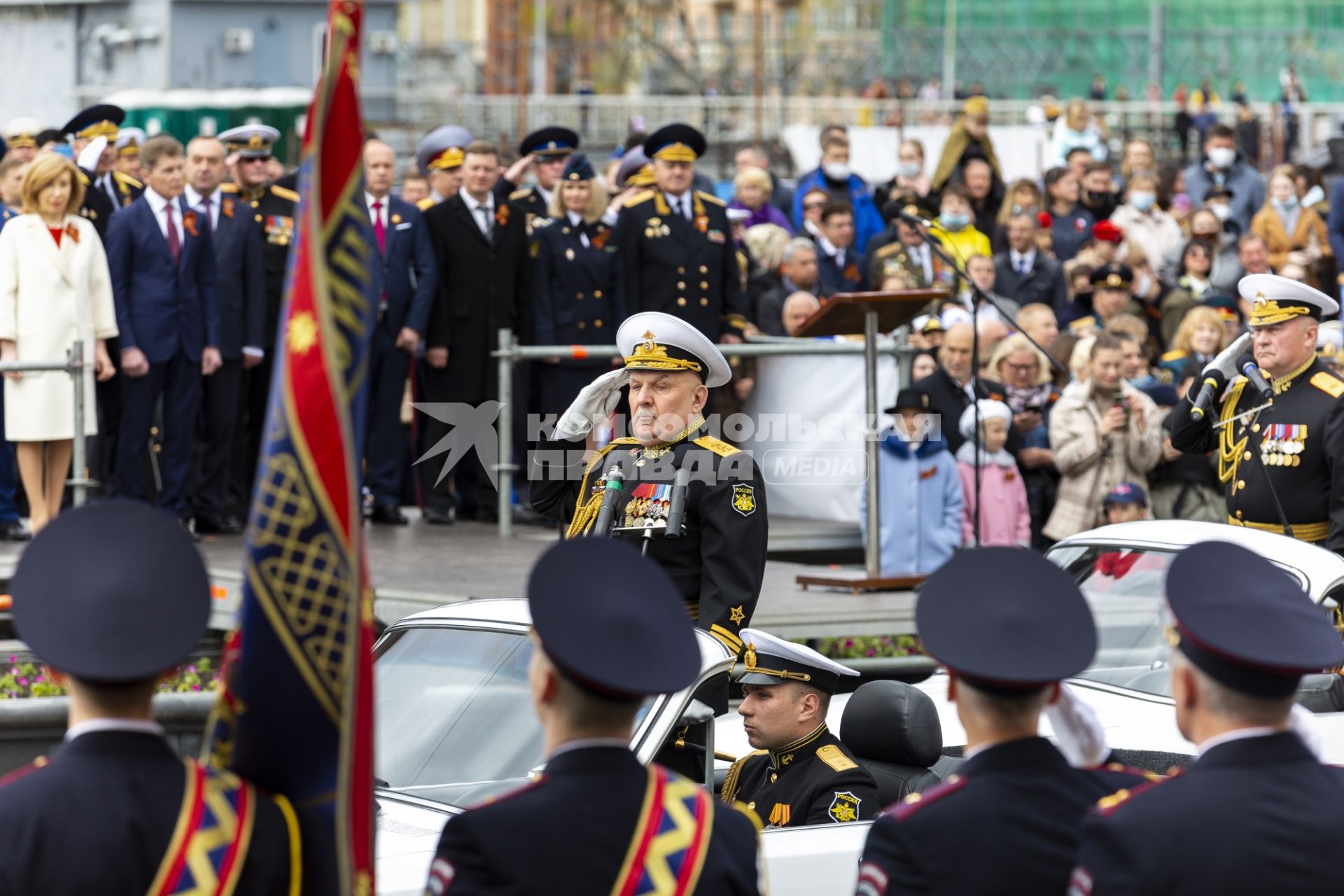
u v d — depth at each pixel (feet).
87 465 136.26
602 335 137.28
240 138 134.00
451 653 71.15
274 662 41.11
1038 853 44.19
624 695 42.80
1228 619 43.75
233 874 39.70
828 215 156.04
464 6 453.58
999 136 246.06
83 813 38.86
